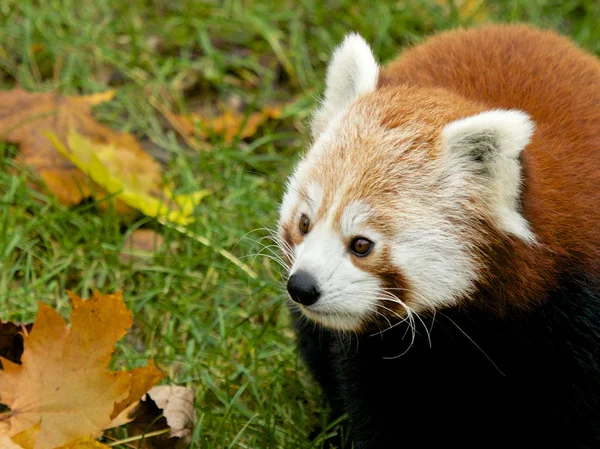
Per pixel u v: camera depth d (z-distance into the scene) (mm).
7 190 8258
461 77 6375
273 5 10469
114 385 5816
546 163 5664
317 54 10180
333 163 5574
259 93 9727
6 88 9391
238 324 7234
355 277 5375
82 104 8922
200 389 6902
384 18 10180
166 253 7988
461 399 6090
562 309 5582
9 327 6430
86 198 8234
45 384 5832
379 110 5730
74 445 5652
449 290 5480
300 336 6848
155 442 6168
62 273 7777
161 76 9594
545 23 10469
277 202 8500
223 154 8891
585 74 6484
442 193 5434
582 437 5902
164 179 8578
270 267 7910
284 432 6574
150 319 7488
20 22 9961
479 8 10500
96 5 10234
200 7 10422
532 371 5762
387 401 6285
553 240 5488
